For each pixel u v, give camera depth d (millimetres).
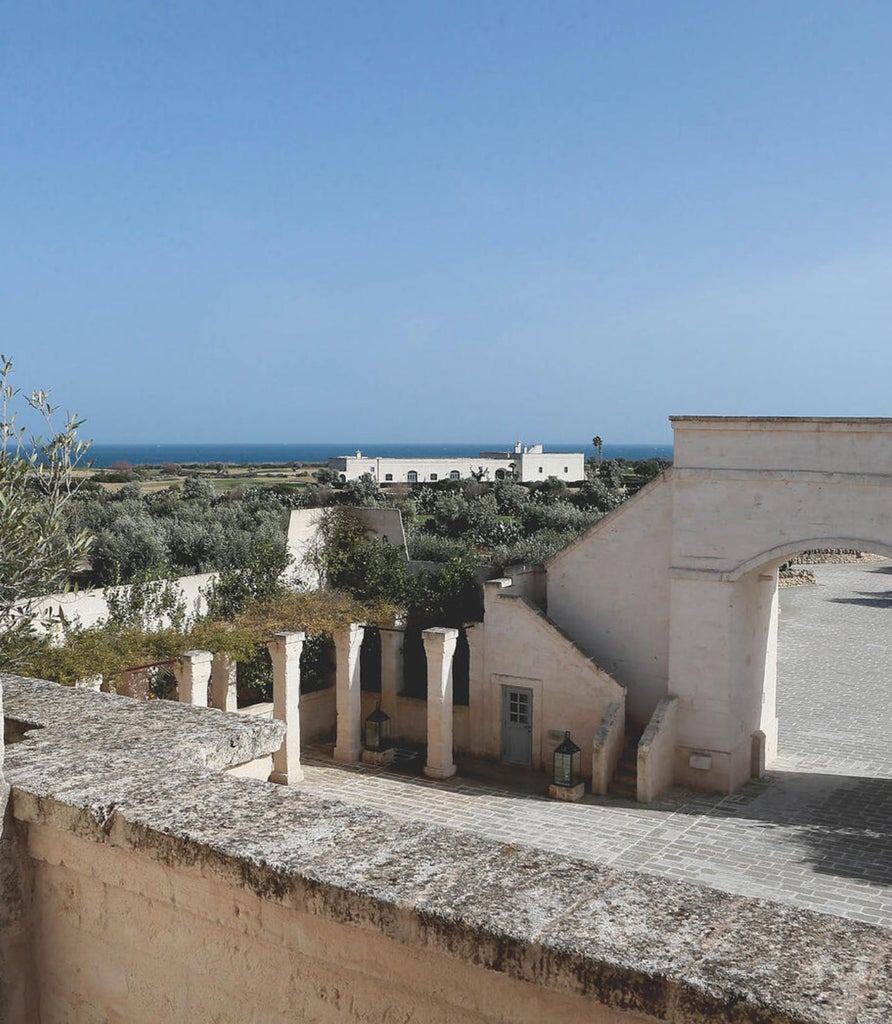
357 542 26156
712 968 2816
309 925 3543
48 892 4402
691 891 3309
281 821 3914
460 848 3646
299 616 20734
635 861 15664
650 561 20531
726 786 19062
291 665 19797
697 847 16234
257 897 3662
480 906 3186
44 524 12805
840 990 2705
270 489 61062
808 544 17969
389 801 18891
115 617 20734
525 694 21328
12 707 5672
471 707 22000
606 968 2877
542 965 2982
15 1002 4402
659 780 18984
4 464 12641
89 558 29797
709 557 19016
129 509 34312
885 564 55469
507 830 17219
